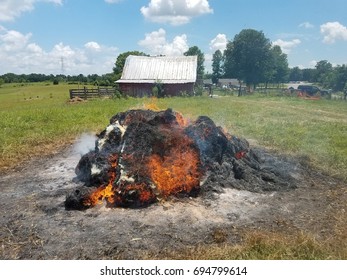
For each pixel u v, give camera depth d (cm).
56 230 504
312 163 854
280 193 657
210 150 701
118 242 470
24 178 742
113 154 652
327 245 458
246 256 429
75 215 552
